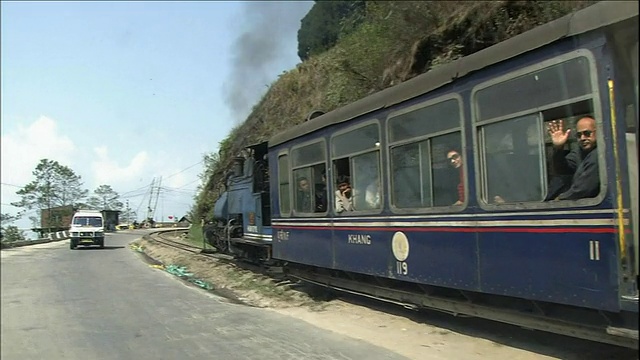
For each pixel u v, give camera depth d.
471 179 6.12
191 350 7.07
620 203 4.46
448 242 6.51
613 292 4.55
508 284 5.63
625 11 4.39
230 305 10.52
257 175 14.40
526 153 5.43
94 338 7.93
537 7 12.41
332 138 9.24
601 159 4.63
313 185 9.98
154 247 27.62
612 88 4.52
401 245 7.42
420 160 7.02
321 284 10.41
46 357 6.96
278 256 11.40
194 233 34.16
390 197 7.64
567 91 4.95
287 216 10.98
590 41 4.71
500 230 5.73
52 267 19.08
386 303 9.42
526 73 5.39
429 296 7.39
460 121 6.29
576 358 5.74
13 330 8.64
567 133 4.99
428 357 6.31
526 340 6.54
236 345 7.25
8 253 26.48
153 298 11.60
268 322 8.73
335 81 21.48
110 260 22.05
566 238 4.98
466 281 6.22
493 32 13.41
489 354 6.20
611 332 4.76
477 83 6.03
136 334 8.12
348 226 8.76
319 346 7.04
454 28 14.51
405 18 16.39
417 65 15.45
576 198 4.92
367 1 20.39
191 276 16.03
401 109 7.39
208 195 33.81
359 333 7.66
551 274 5.13
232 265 16.53
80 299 11.69
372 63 18.22
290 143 10.84
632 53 3.60
